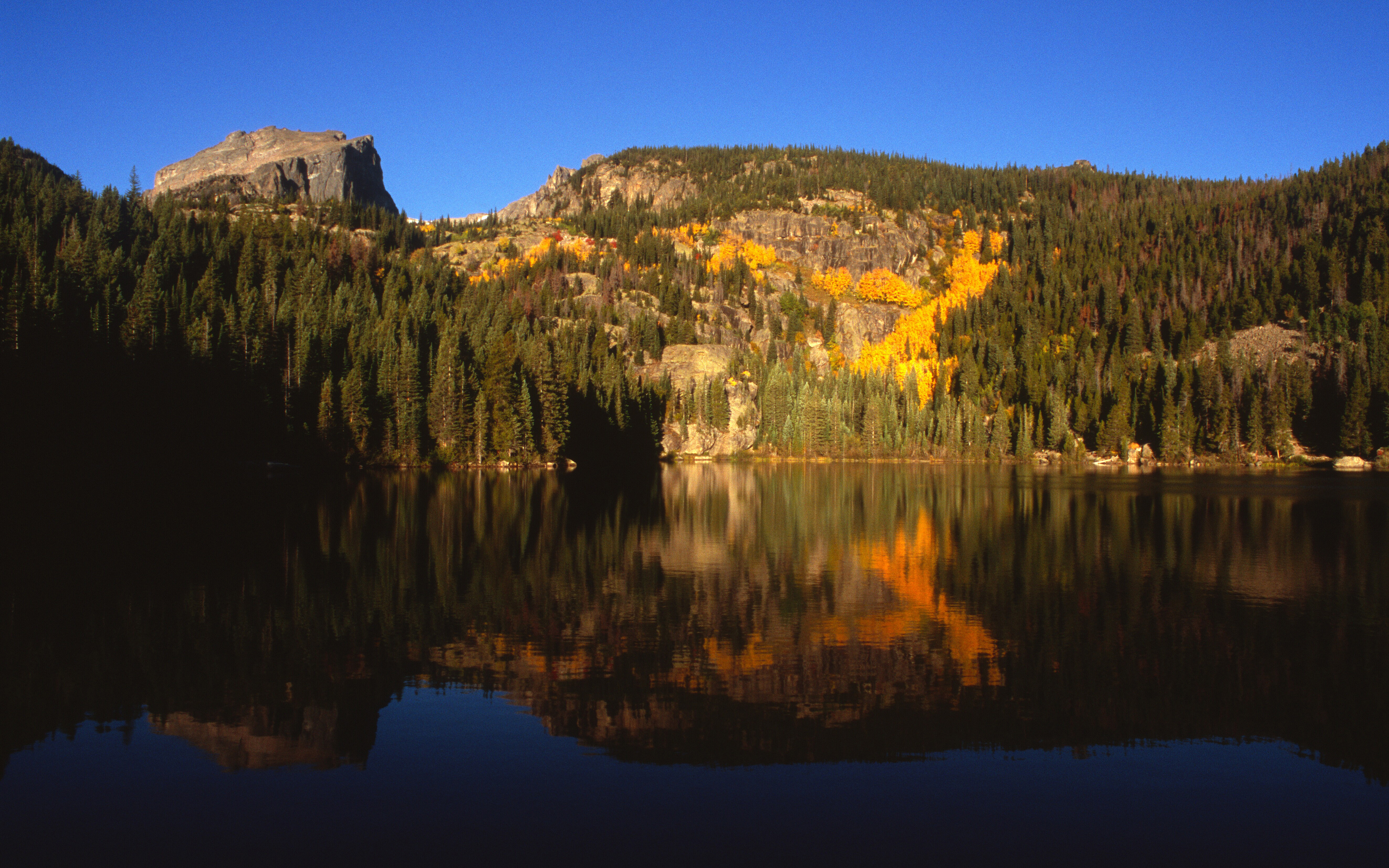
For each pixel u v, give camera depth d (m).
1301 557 39.31
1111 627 25.53
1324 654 22.72
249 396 89.56
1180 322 196.62
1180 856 12.17
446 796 13.66
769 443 173.12
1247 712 18.28
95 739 15.70
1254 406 143.25
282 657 21.12
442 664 20.86
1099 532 49.41
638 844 12.19
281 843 12.02
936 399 180.00
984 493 81.44
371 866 11.45
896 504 68.88
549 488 79.94
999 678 20.45
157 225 151.62
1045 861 11.90
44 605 25.69
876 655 22.34
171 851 11.75
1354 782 14.80
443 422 103.06
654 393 159.12
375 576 31.77
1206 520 55.66
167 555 35.22
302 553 36.59
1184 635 24.70
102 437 76.31
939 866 11.71
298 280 136.38
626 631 24.53
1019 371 190.75
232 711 17.30
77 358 75.50
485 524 48.91
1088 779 14.80
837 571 35.25
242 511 52.75
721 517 57.00
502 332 142.62
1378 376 137.38
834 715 17.84
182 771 14.38
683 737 16.50
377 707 17.73
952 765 15.37
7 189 139.38
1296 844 12.56
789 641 23.67
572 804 13.45
